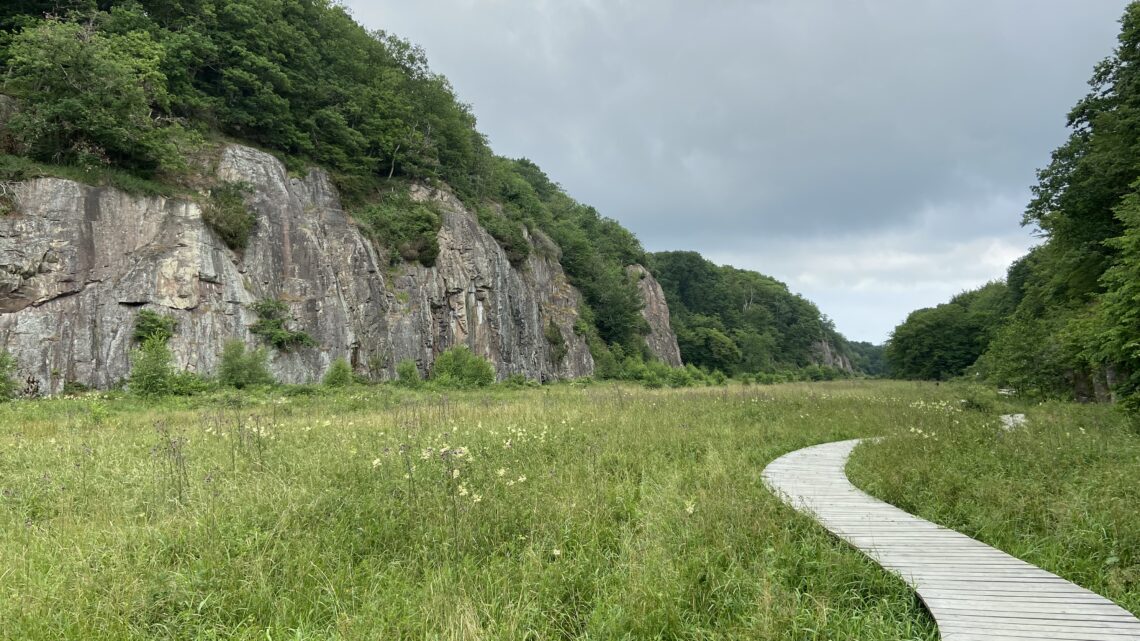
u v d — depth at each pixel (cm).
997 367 3762
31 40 2623
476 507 685
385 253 4019
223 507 664
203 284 2889
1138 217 1400
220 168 3262
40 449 1076
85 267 2592
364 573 561
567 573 557
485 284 4734
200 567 528
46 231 2522
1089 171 2284
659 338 8538
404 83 5122
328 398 2423
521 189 6969
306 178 3734
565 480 863
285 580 521
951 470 951
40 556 552
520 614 473
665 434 1284
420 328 4009
